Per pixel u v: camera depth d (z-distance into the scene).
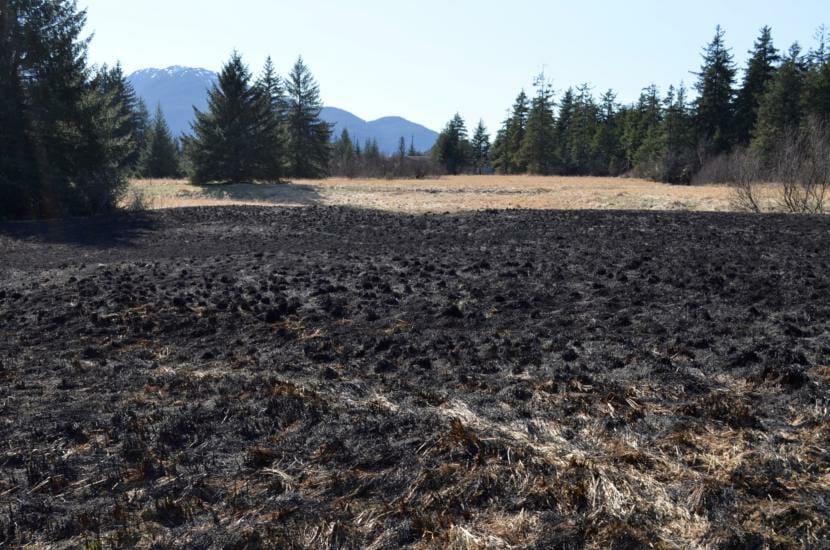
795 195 19.39
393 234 13.46
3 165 18.86
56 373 5.19
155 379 4.96
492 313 6.50
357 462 3.52
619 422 3.90
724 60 51.47
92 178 21.34
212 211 19.97
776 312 6.12
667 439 3.65
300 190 36.12
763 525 2.83
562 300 6.91
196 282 8.44
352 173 60.03
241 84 39.91
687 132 53.25
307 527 2.93
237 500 3.19
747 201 20.72
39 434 4.00
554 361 5.03
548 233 12.54
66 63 20.12
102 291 8.02
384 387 4.65
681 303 6.57
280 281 8.34
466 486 3.22
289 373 5.04
